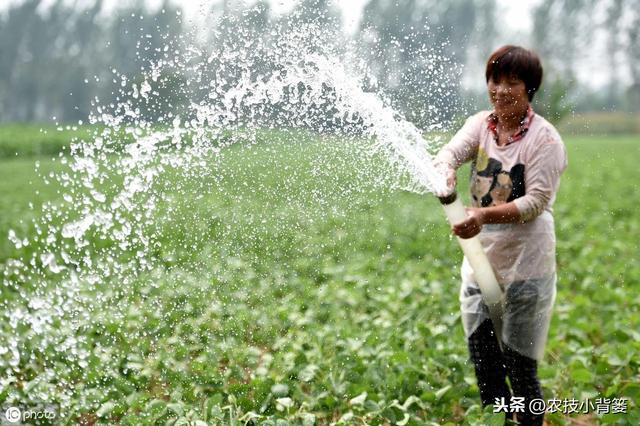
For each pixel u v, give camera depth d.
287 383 5.39
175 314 7.29
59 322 6.86
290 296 8.02
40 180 21.27
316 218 9.80
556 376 5.66
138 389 5.63
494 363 4.68
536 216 4.32
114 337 6.52
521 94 4.25
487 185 4.46
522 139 4.30
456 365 5.66
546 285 4.45
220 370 6.14
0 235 11.96
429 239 11.59
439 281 8.85
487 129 4.46
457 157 4.52
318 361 5.95
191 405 5.08
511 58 4.20
